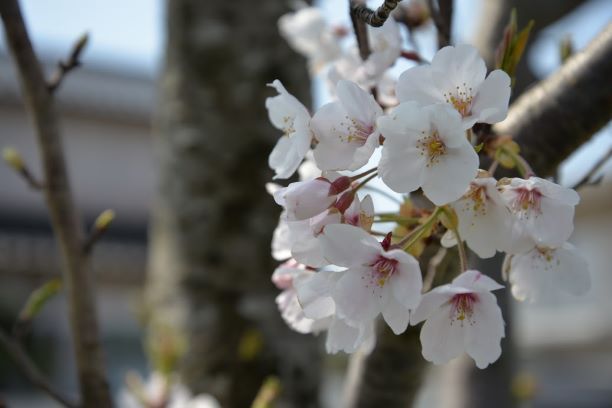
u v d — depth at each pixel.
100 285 2.82
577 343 3.82
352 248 0.48
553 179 0.57
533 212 0.49
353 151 0.49
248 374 0.79
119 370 2.79
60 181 0.59
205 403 0.74
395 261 0.48
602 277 3.84
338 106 0.49
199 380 0.79
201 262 0.81
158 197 0.86
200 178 0.83
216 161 0.83
